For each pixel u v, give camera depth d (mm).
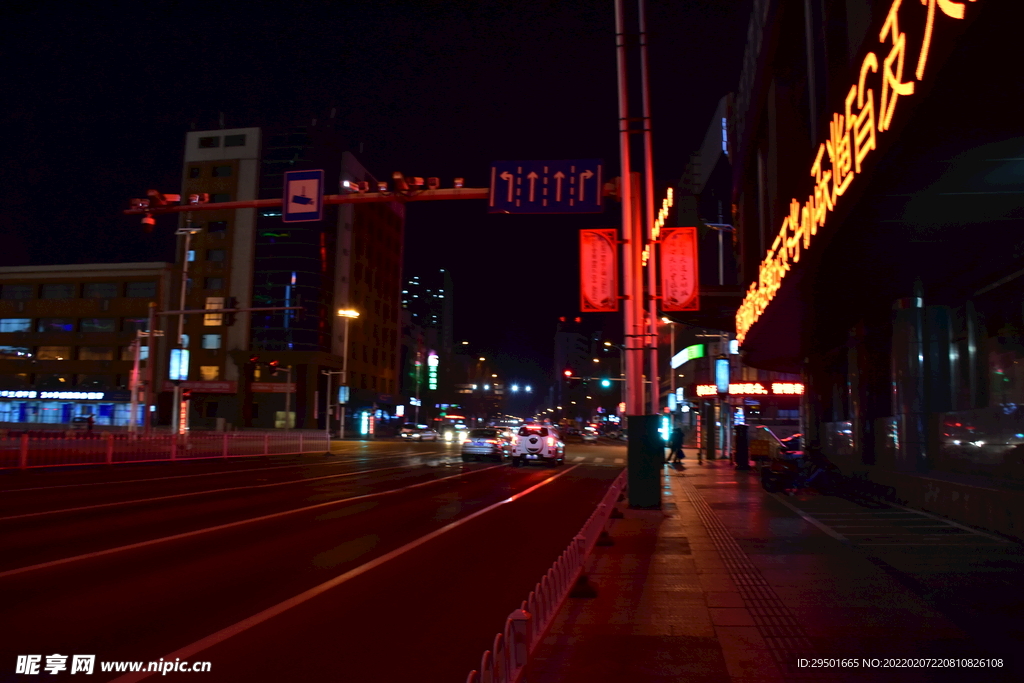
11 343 75188
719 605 6664
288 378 68812
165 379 72938
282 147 76312
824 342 25453
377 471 27344
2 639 5574
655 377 15633
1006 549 9555
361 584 7730
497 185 14656
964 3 5898
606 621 6148
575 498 17781
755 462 30547
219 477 23000
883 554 9250
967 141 7840
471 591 7457
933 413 14422
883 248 12516
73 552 9328
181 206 16109
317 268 76500
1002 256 12727
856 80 9336
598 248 15039
